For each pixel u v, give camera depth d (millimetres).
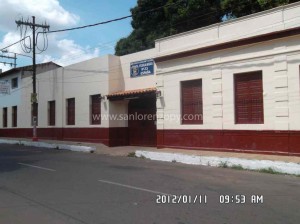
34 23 27547
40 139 29812
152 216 6820
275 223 6395
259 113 15305
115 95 21766
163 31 28328
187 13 25516
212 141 16844
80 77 25344
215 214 6996
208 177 11555
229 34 16359
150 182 10555
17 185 10141
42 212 7168
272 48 14711
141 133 22422
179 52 18234
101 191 9180
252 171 12961
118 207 7500
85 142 24750
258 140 15156
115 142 22766
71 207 7527
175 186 9914
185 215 6902
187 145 17953
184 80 18172
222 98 16469
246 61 15562
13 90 35344
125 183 10359
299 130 13906
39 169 13430
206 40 17281
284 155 14258
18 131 34281
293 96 14078
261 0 21484
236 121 16031
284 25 14375
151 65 20906
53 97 28578
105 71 22844
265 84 14922
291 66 14148
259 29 15211
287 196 8688
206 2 25172
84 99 24938
